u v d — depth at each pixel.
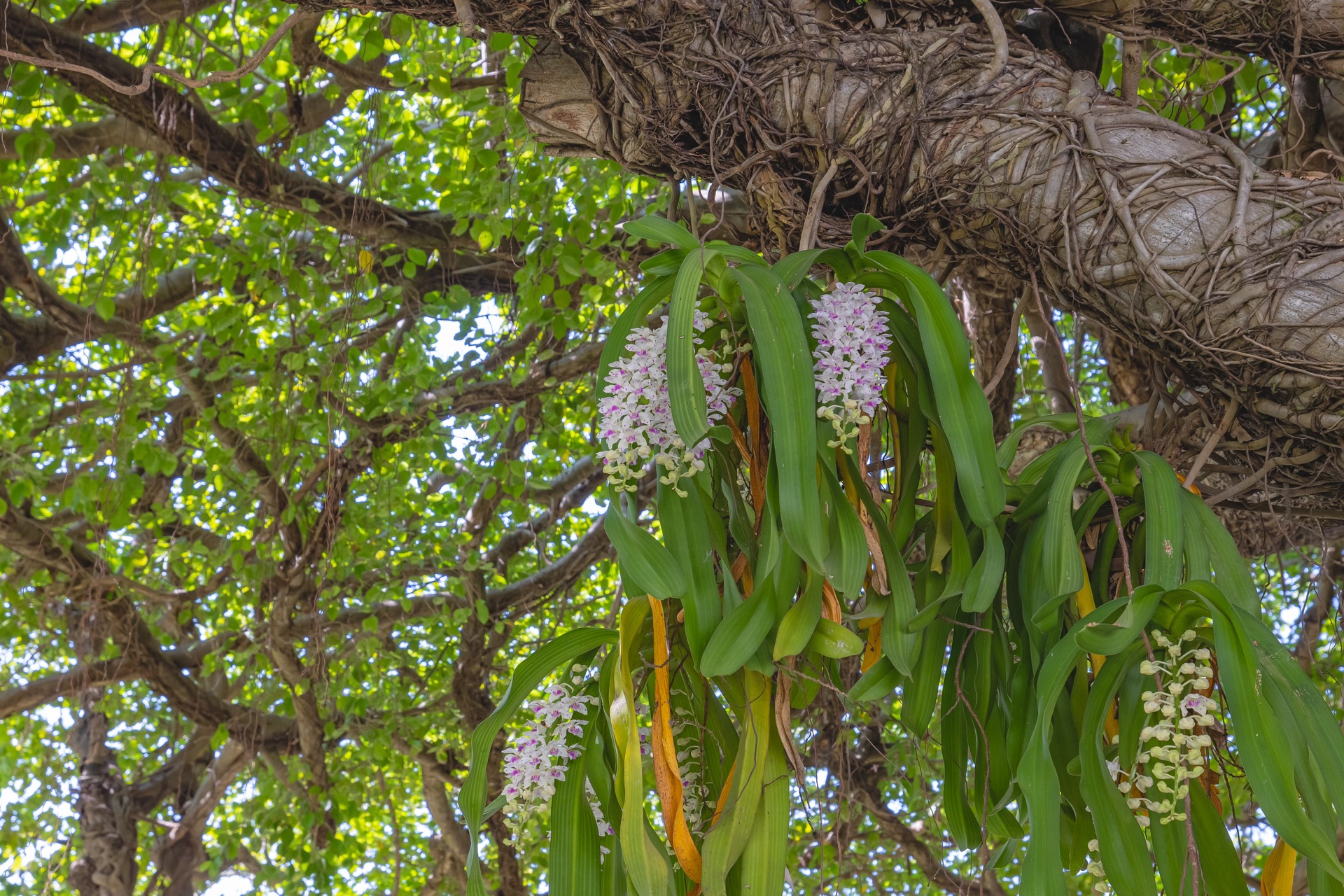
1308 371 1.13
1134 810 1.01
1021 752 1.14
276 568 3.81
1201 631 0.99
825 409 1.03
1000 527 1.22
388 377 4.05
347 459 3.82
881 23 1.40
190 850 5.68
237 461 3.89
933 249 1.52
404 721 4.46
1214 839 0.99
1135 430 1.50
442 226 3.43
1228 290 1.16
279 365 3.71
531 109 1.53
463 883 5.18
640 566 1.00
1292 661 0.93
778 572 1.03
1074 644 0.97
